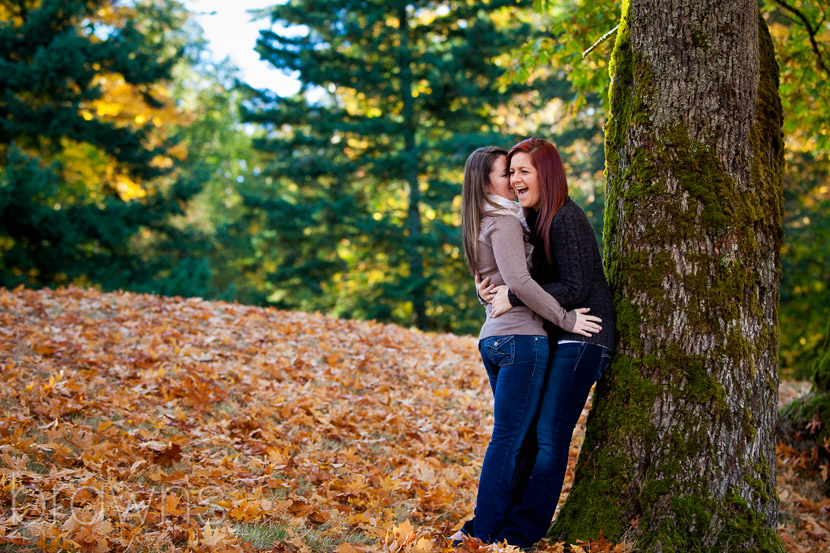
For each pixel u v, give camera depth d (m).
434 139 18.62
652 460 2.82
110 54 14.50
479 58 16.77
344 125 17.20
